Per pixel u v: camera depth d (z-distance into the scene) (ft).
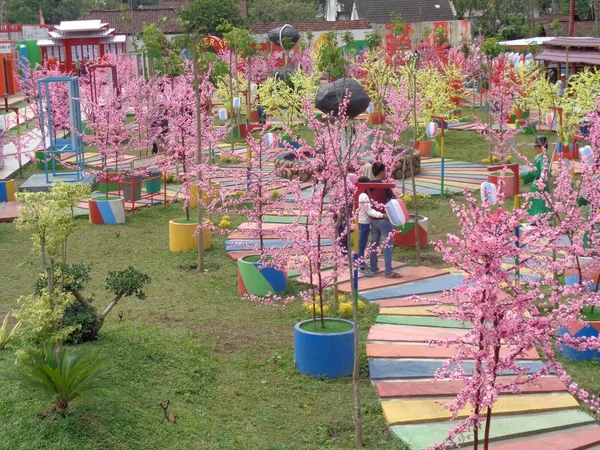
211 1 163.84
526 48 133.28
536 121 89.40
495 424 25.03
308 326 30.14
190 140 57.06
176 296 38.47
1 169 77.77
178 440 23.15
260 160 41.68
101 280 41.22
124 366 27.22
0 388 24.17
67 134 102.58
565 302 33.45
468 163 75.97
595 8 145.69
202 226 42.34
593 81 72.59
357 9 206.28
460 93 114.21
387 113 92.79
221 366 29.76
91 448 21.52
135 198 58.18
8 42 154.51
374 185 30.91
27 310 25.53
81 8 273.75
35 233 26.96
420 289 38.17
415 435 24.35
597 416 25.72
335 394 27.58
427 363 29.43
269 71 128.16
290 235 31.19
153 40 51.98
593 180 32.32
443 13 206.69
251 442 23.76
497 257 19.90
